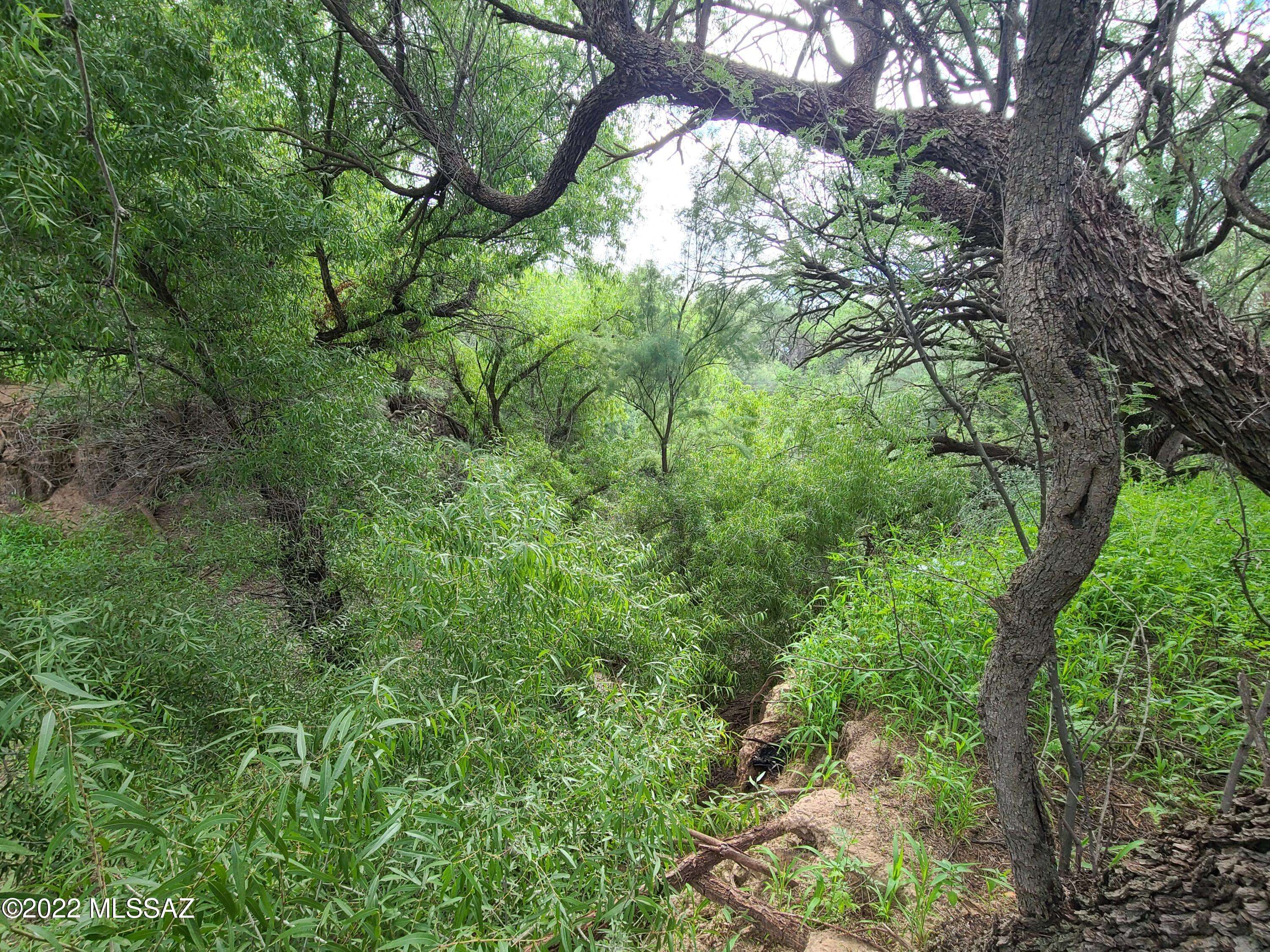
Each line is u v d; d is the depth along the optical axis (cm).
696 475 630
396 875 140
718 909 217
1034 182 127
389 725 154
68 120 289
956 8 293
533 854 156
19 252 300
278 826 128
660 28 409
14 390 562
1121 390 212
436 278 742
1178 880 115
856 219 186
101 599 295
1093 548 121
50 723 125
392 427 492
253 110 604
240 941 127
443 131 512
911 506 496
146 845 139
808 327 493
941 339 366
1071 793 141
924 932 177
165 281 418
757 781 318
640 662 298
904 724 271
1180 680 235
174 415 485
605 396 1073
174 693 259
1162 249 236
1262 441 216
